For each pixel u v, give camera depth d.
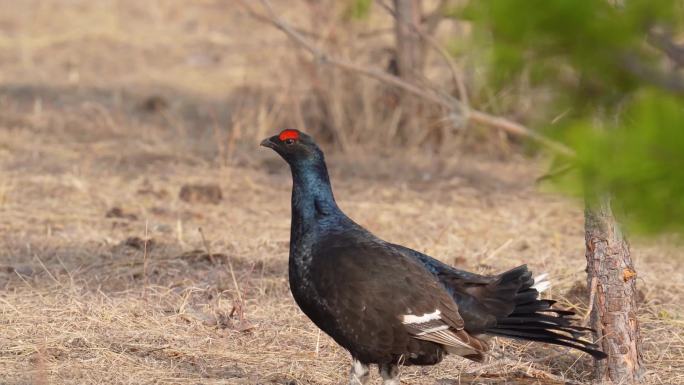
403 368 10.73
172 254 14.35
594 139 3.83
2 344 10.70
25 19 33.56
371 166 20.23
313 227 9.23
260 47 29.44
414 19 20.53
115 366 10.27
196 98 25.58
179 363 10.52
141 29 33.09
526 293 8.86
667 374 10.41
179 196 17.70
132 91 26.12
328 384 10.17
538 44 3.74
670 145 3.64
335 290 8.82
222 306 12.32
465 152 21.25
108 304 12.03
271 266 14.08
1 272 13.43
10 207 16.56
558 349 11.18
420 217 16.88
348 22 21.16
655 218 3.86
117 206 17.06
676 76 3.69
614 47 3.67
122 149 20.92
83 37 31.64
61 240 14.94
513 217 17.03
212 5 35.59
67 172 18.97
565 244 15.55
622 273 9.72
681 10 3.64
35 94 25.39
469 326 8.89
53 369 10.02
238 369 10.45
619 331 9.78
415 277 8.72
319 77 21.47
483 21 3.73
